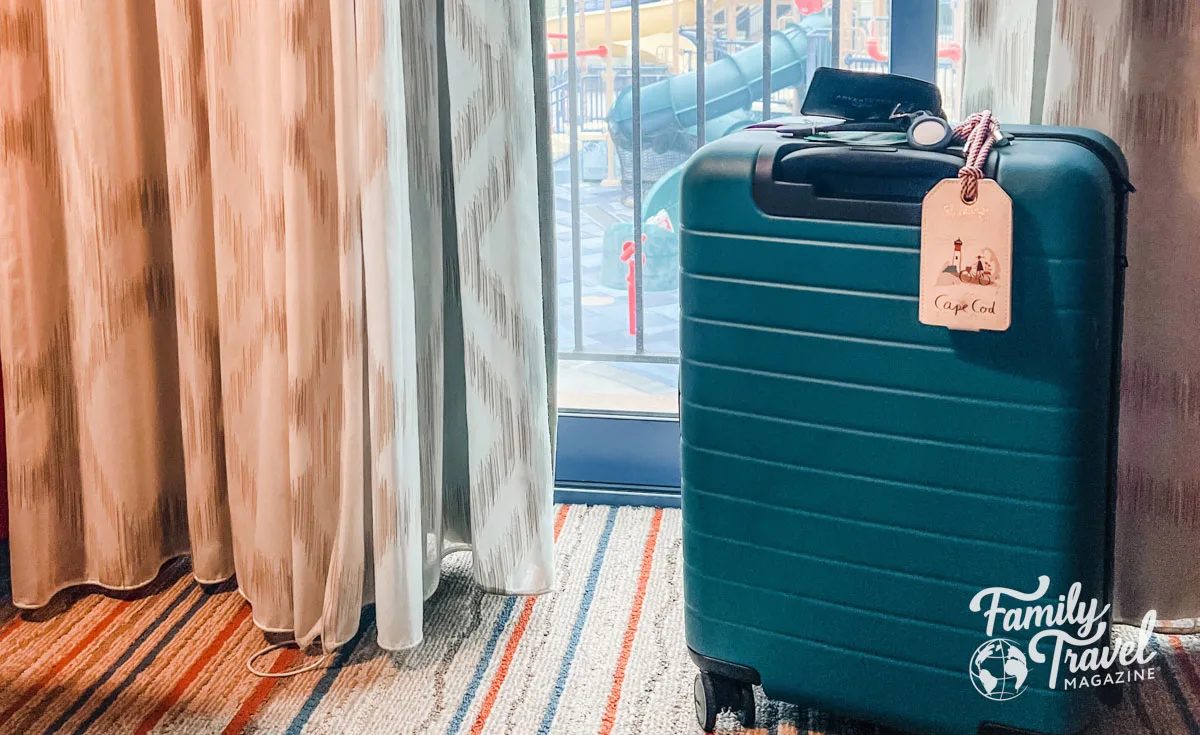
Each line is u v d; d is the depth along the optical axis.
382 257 1.32
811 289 1.09
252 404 1.46
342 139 1.30
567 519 1.82
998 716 1.12
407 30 1.40
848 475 1.12
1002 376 1.03
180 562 1.68
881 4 3.15
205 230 1.47
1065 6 1.25
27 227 1.48
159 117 1.51
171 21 1.38
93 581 1.61
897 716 1.17
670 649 1.45
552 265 1.55
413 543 1.41
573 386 2.72
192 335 1.49
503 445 1.49
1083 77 1.25
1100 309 0.99
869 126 1.15
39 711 1.32
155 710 1.33
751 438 1.16
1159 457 1.36
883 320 1.07
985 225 0.99
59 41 1.42
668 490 1.85
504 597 1.59
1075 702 1.09
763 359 1.14
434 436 1.52
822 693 1.20
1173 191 1.29
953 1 2.41
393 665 1.42
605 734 1.27
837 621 1.17
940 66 2.27
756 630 1.21
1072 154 0.99
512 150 1.42
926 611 1.12
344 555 1.40
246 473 1.48
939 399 1.06
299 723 1.30
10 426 1.50
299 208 1.34
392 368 1.35
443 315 1.54
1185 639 1.44
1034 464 1.04
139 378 1.53
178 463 1.64
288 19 1.29
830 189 1.13
